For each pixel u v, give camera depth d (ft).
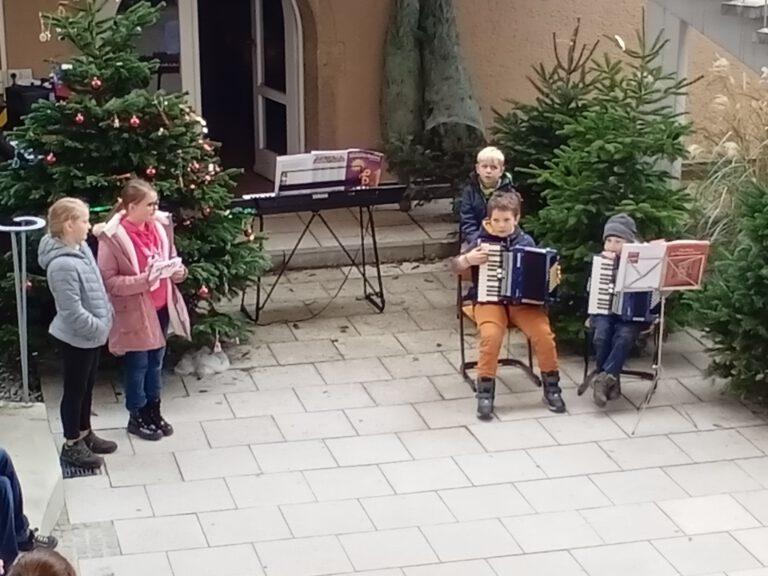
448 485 22.86
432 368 27.68
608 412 25.73
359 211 33.14
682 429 25.09
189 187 26.25
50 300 26.23
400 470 23.36
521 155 30.58
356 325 29.94
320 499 22.33
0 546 18.10
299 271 33.14
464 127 35.42
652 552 20.84
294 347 28.68
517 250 25.29
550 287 25.46
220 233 26.55
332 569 20.22
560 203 27.84
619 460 23.85
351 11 36.22
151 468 23.29
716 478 23.25
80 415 23.20
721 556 20.75
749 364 25.43
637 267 24.85
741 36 29.19
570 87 31.19
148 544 20.83
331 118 36.91
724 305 25.52
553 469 23.48
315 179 28.76
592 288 25.84
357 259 33.45
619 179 27.55
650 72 28.78
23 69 33.37
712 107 33.73
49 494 21.17
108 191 25.64
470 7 36.70
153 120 25.90
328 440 24.47
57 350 26.66
